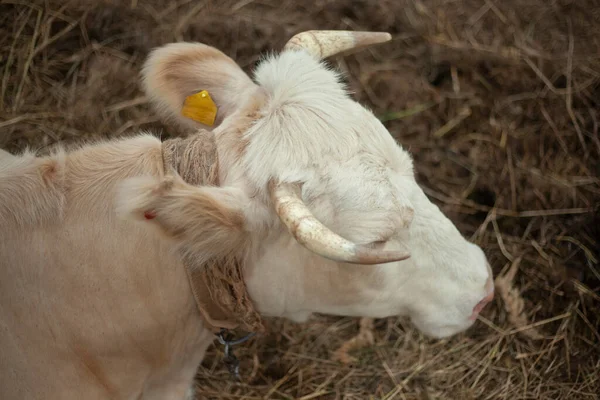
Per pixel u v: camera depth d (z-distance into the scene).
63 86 4.57
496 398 3.76
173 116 2.84
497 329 3.99
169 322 2.52
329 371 3.86
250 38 4.87
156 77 2.73
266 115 2.36
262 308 2.59
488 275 2.77
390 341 3.99
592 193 4.43
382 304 2.65
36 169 2.42
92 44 4.71
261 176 2.26
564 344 3.93
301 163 2.25
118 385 2.56
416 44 5.04
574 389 3.78
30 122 4.38
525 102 4.79
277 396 3.75
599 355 3.88
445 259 2.62
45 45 4.64
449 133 4.72
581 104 4.75
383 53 4.98
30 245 2.36
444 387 3.79
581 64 4.91
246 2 5.03
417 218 2.50
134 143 2.53
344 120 2.34
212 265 2.36
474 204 4.48
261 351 3.90
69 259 2.38
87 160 2.49
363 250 2.04
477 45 5.04
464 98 4.84
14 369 2.38
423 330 2.84
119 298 2.42
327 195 2.28
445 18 5.14
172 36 4.80
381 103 4.80
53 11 4.73
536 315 4.06
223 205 2.16
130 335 2.47
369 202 2.29
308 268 2.45
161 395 2.82
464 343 3.95
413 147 4.65
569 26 5.13
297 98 2.36
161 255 2.40
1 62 4.57
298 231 2.10
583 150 4.59
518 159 4.60
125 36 4.75
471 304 2.72
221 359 3.87
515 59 4.95
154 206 2.08
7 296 2.35
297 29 4.95
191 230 2.16
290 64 2.47
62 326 2.40
